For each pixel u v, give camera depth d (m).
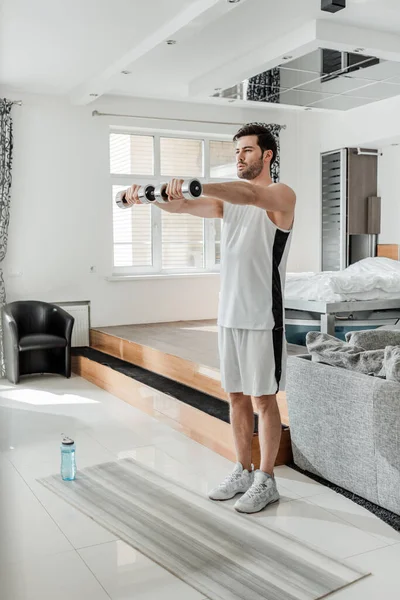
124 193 2.83
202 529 2.86
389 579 2.40
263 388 3.06
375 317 6.03
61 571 2.49
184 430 4.43
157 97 7.62
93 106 7.42
